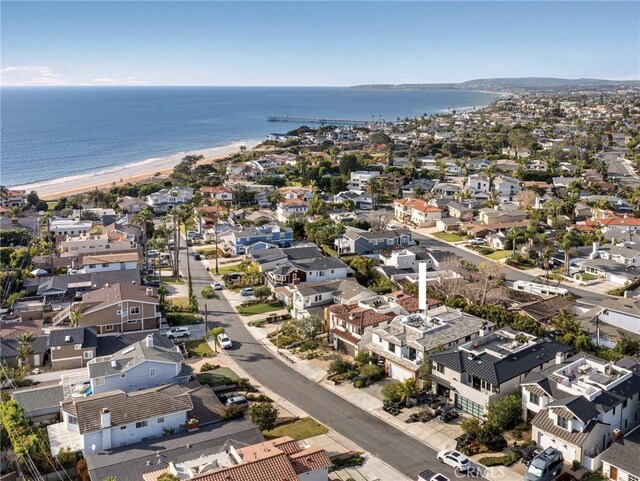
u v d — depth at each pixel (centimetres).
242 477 4116
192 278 10856
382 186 19300
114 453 4928
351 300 8400
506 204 16200
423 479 4647
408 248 11850
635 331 8062
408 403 6053
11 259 11012
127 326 8169
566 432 5006
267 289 9556
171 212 15162
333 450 5259
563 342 6919
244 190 18488
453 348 6431
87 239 11919
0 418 5488
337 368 6831
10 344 7369
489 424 5356
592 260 11181
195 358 7388
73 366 7175
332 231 12650
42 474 4853
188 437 5191
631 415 5403
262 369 7069
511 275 10988
